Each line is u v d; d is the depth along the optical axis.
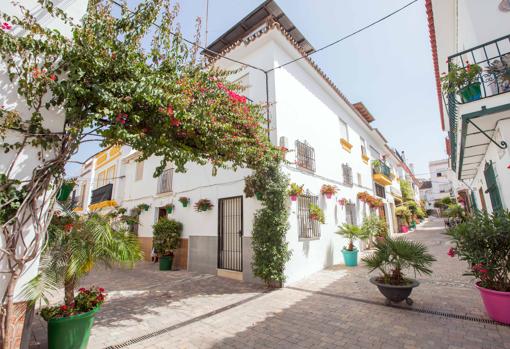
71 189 3.58
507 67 4.24
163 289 6.18
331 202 9.05
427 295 4.91
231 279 6.93
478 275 3.77
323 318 4.01
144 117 3.36
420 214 27.28
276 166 6.10
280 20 8.88
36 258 2.63
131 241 3.85
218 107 4.14
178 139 3.97
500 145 4.81
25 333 2.50
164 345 3.31
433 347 3.01
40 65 2.77
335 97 10.90
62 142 2.76
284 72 7.65
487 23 5.30
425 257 4.21
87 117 2.73
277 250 5.87
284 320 3.99
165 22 3.27
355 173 12.15
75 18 3.15
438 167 46.84
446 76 4.76
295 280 6.34
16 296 2.46
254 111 5.24
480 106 4.43
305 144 7.96
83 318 3.01
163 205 10.23
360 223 11.38
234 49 7.93
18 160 2.57
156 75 3.25
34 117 2.62
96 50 2.85
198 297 5.41
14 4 2.57
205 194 8.29
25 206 2.54
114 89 2.91
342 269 7.70
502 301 3.47
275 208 6.00
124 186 13.65
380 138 16.77
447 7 6.39
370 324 3.71
